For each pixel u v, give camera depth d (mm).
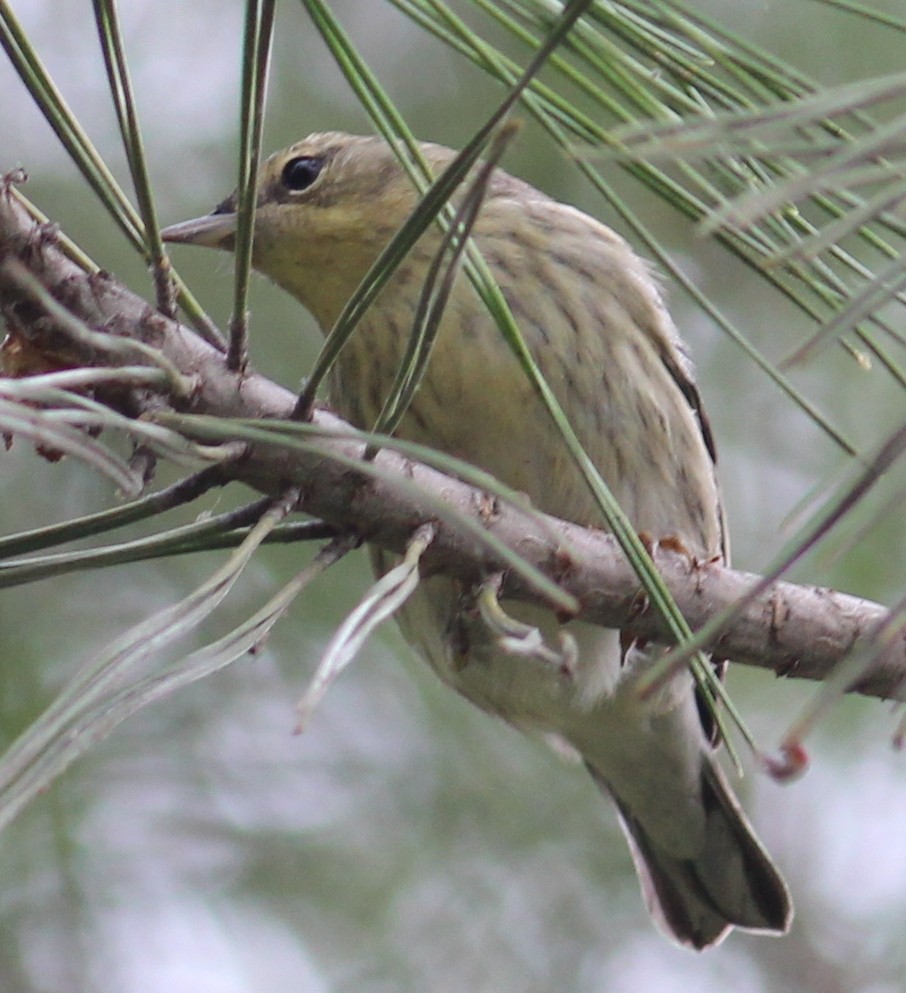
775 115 3250
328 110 10328
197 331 5293
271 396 5168
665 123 3408
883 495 3801
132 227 5180
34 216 5016
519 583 5844
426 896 9891
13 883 9320
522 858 10039
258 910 9641
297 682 9844
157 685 4137
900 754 10359
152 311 5074
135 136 4707
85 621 9523
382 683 10086
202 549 5129
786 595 6320
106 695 4059
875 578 9586
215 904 9586
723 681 9961
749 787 10500
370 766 9961
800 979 10281
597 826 10172
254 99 4316
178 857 9609
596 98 4340
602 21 4352
